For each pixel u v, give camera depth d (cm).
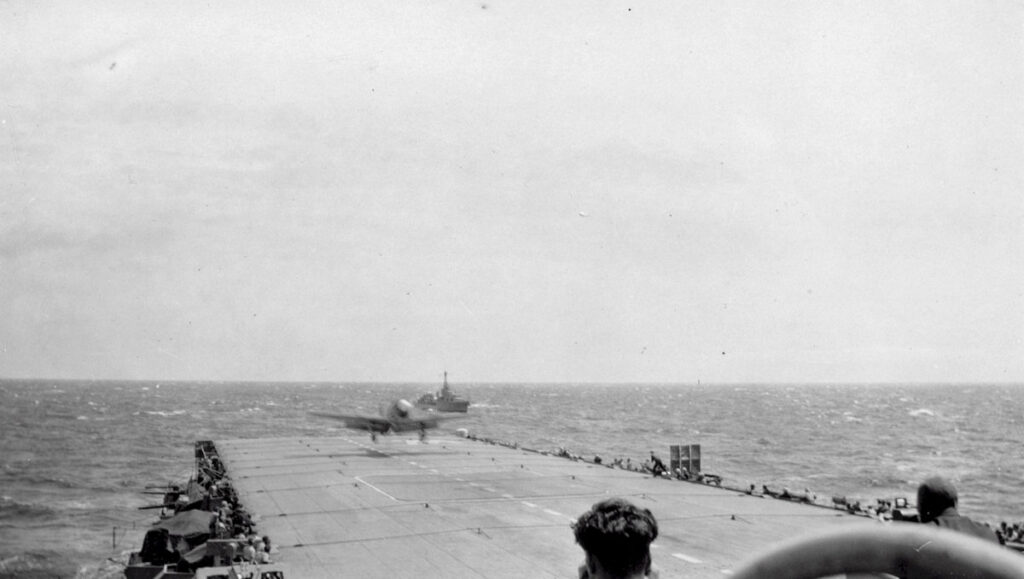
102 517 6688
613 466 4575
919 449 11719
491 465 4516
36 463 10112
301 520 2736
